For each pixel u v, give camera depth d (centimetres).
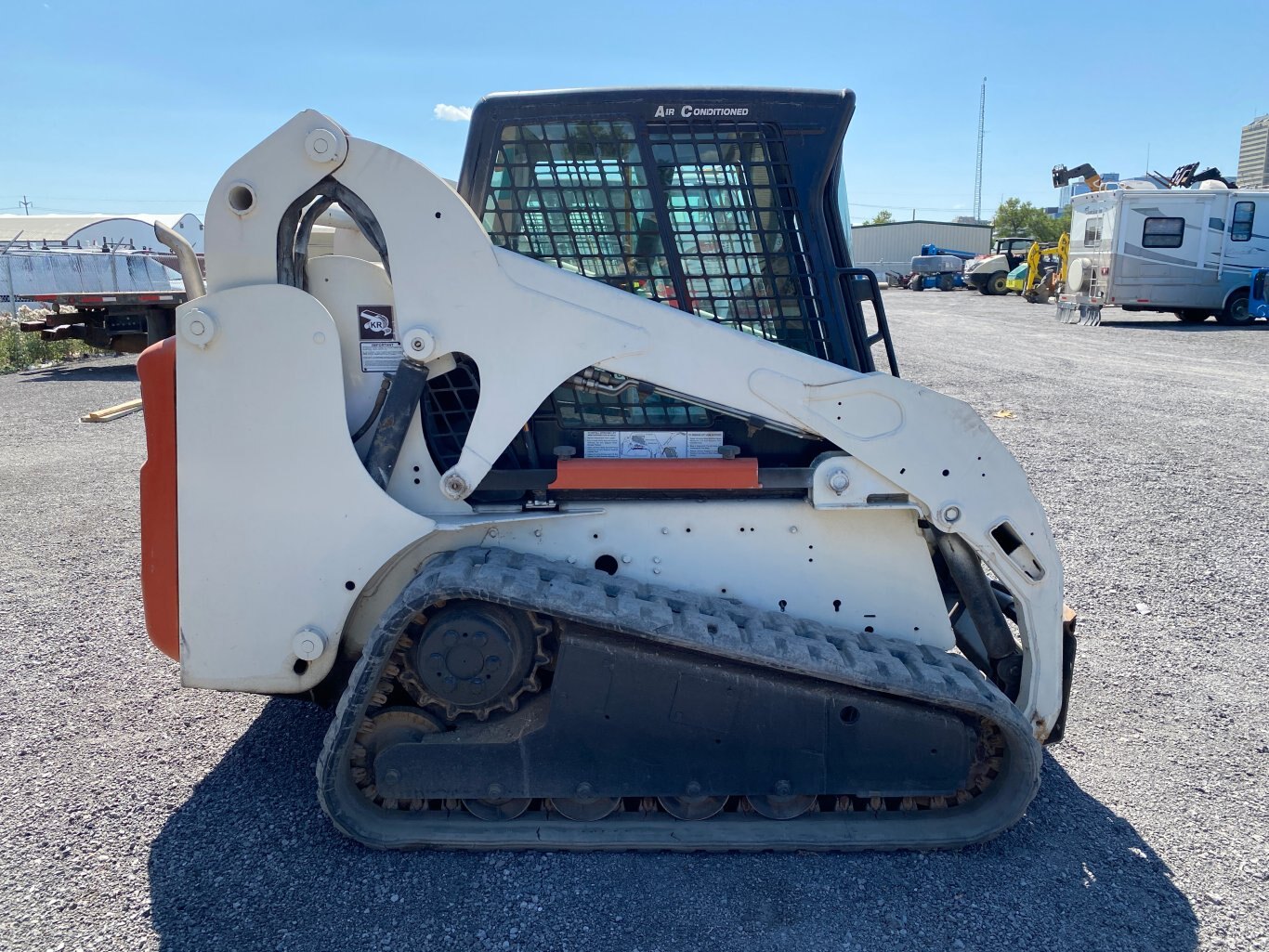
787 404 300
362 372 307
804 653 285
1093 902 279
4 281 2273
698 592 318
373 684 283
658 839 298
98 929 265
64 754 364
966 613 391
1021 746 291
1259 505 702
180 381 289
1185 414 1066
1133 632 483
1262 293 2112
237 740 375
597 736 293
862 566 320
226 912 272
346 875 289
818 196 303
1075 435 958
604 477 305
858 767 295
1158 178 2288
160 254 2539
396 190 285
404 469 308
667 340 295
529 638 296
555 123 300
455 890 282
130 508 738
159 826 316
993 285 3800
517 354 294
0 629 491
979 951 258
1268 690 419
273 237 288
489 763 295
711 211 305
